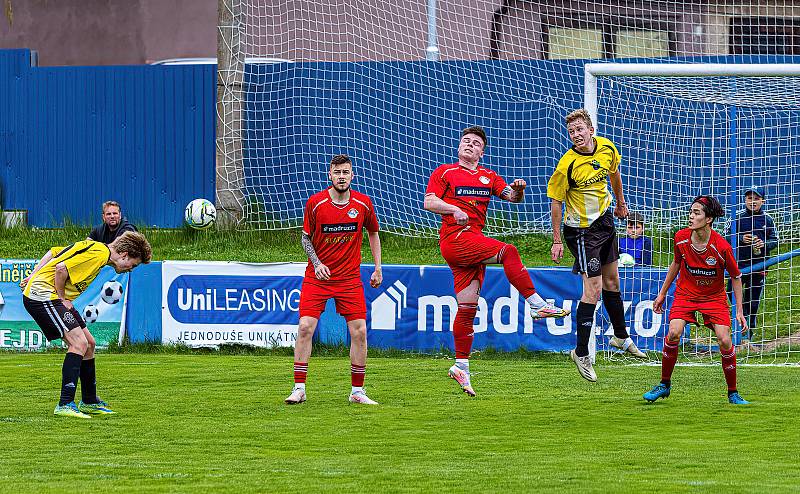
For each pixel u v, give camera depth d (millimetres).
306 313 25078
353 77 47438
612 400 25391
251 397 25922
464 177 24609
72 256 22859
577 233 25422
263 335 36281
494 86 46812
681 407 24250
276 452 18766
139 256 23359
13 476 16422
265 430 21109
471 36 50094
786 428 21375
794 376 29844
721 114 43781
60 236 48406
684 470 16797
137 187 50094
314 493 14961
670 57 46094
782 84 37625
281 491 15133
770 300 39812
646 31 50781
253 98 47719
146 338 36875
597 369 31453
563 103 46375
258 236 46438
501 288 35281
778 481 15711
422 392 26750
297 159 47625
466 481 15820
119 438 20172
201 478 16188
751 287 35562
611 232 25562
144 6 63875
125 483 15797
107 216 30594
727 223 38656
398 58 49781
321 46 49500
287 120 47656
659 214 41938
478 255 24625
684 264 24750
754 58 45750
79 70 50344
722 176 43781
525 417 22844
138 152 50062
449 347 35531
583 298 25531
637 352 26531
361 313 25141
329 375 29938
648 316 35438
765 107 43250
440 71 47125
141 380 28891
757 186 42312
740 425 21734
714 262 24297
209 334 36531
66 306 23016
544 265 43219
